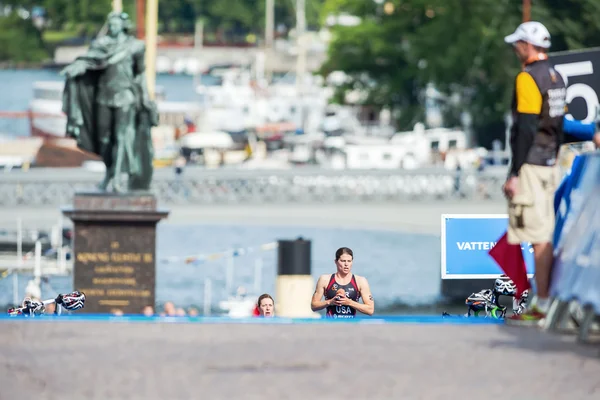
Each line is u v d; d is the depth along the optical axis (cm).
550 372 2614
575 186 3030
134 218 8400
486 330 3069
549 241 3091
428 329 3091
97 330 3058
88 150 8562
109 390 2450
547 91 3070
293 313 8350
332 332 3044
